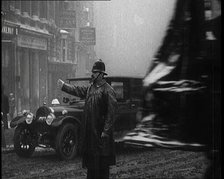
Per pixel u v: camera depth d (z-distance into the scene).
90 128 3.56
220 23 3.14
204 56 3.15
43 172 4.99
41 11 20.53
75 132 6.55
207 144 2.95
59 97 20.31
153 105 3.19
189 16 3.22
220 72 3.09
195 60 3.16
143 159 6.01
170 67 3.22
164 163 5.56
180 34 3.24
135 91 7.20
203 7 3.21
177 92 3.05
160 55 3.33
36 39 19.38
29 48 18.67
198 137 2.95
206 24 3.17
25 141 6.73
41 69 20.53
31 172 4.95
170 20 3.30
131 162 5.74
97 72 3.63
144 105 3.21
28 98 18.38
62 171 5.10
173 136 3.00
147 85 3.23
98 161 3.52
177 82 3.13
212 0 3.19
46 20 20.81
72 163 5.94
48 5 21.11
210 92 3.04
